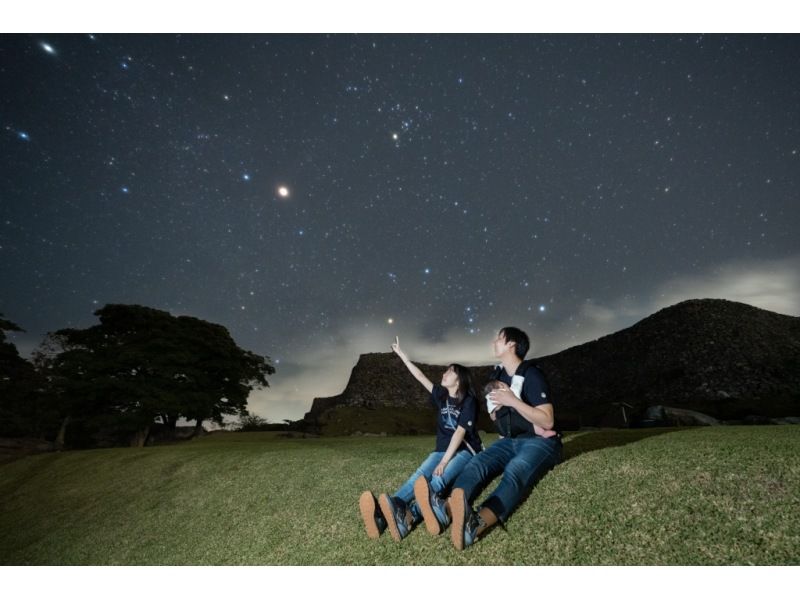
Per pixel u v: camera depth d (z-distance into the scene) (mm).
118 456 10469
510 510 2797
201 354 22875
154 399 19750
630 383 27109
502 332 3312
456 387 3586
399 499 3295
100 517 6609
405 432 26562
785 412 18922
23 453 22797
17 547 6375
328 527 4047
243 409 24547
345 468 5707
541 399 2941
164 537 5199
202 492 6348
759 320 28031
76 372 20062
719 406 21281
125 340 21953
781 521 2410
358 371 37469
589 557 2582
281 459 6945
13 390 24828
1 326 24469
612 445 4414
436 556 3006
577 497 3139
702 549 2387
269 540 4223
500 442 3170
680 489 2941
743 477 2910
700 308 30203
